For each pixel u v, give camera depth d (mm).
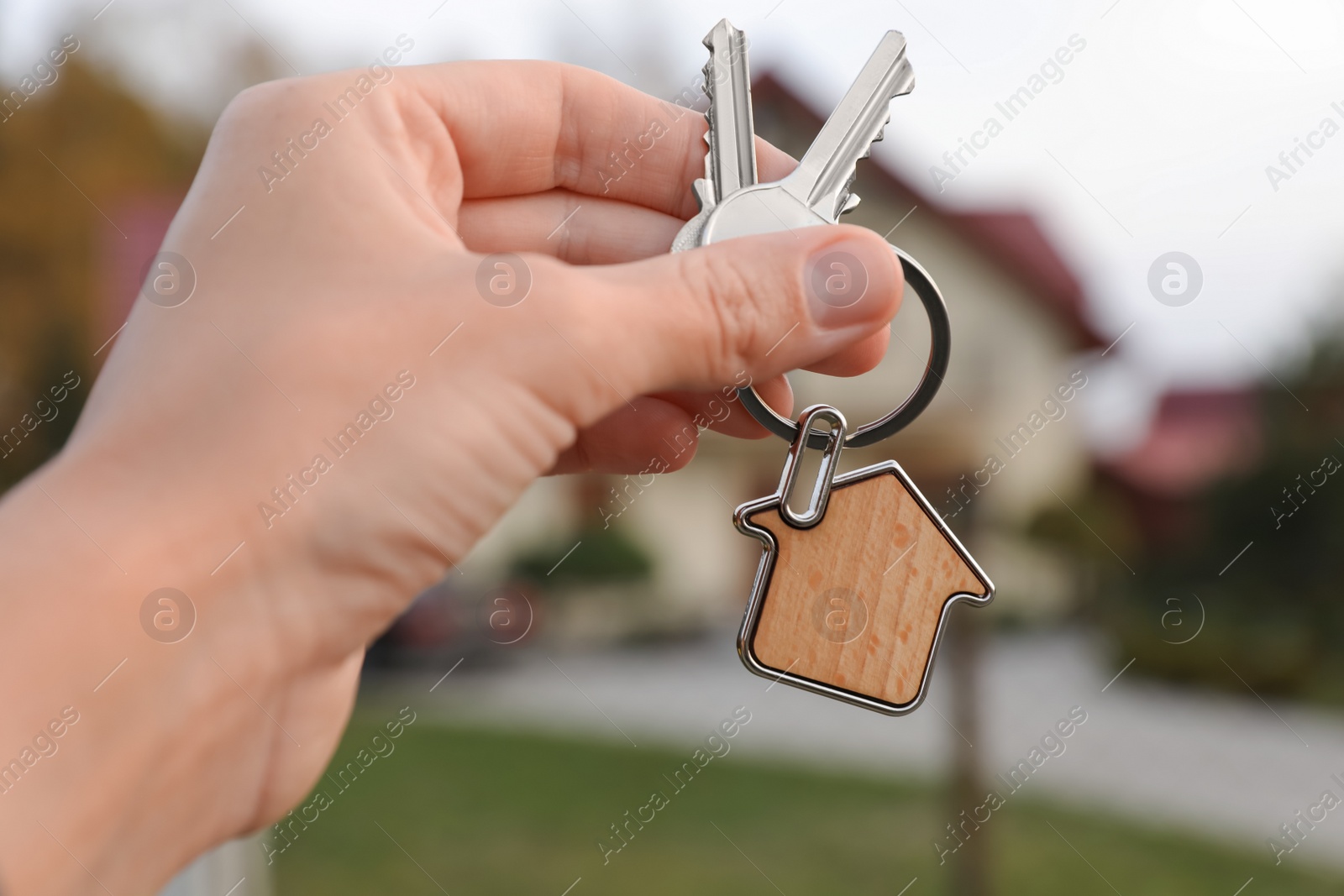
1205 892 6078
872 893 5707
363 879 5898
